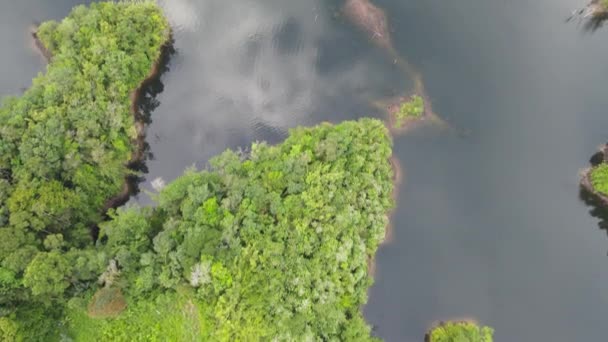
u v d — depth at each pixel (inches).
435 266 2960.1
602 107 3341.5
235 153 2906.0
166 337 2381.9
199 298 2356.1
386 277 2925.7
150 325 2412.6
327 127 2893.7
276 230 2437.3
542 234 3056.1
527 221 3083.2
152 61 3228.3
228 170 2645.2
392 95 3275.1
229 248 2345.0
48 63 3248.0
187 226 2401.6
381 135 2869.1
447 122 3245.6
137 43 3100.4
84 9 3102.9
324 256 2471.7
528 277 2960.1
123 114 2938.0
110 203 2925.7
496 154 3213.6
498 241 3034.0
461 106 3292.3
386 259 2957.7
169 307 2415.1
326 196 2551.7
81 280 2367.1
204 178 2605.8
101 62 2935.5
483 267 2974.9
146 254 2354.8
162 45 3336.6
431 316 2864.2
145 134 3213.6
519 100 3341.5
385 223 2738.7
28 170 2534.5
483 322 2861.7
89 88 2778.1
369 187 2716.5
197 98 3304.6
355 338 2447.1
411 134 3206.2
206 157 3169.3
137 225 2475.4
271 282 2333.9
